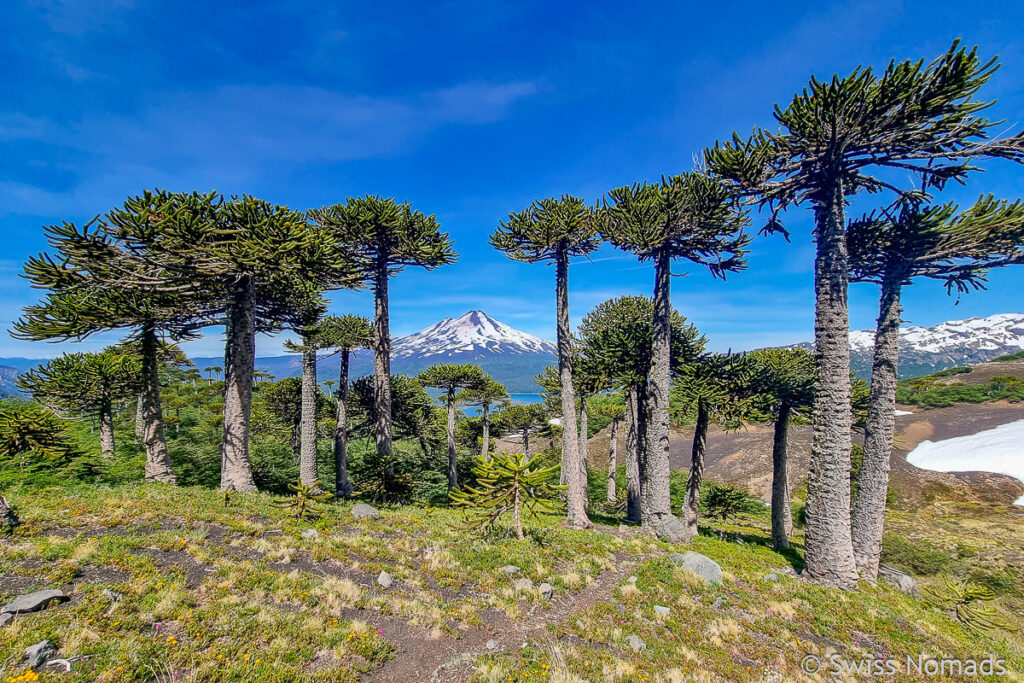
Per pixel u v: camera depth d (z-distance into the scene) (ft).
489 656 20.42
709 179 43.21
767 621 28.55
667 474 49.90
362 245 59.26
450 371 75.31
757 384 52.01
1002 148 31.86
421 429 82.69
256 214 40.86
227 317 46.55
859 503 40.60
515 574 30.73
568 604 27.53
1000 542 63.98
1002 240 35.83
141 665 14.70
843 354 38.14
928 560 53.36
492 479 38.37
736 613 29.27
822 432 38.75
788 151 37.83
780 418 53.67
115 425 82.53
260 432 88.33
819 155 37.24
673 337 59.47
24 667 13.37
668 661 22.29
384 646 19.94
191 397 128.26
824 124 34.09
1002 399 174.70
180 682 14.67
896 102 31.89
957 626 33.17
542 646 21.98
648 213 44.06
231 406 43.98
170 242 35.55
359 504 44.86
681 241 50.70
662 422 50.24
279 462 68.28
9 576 18.35
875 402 40.57
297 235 40.73
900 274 40.32
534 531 41.70
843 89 31.24
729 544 49.90
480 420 107.34
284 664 16.94
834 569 36.81
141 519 28.66
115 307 38.91
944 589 44.06
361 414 74.95
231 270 39.37
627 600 28.76
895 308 40.75
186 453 63.26
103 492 33.83
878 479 39.63
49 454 38.81
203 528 29.43
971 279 41.14
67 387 47.01
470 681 18.39
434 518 45.78
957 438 136.87
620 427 194.29
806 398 50.52
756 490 112.37
